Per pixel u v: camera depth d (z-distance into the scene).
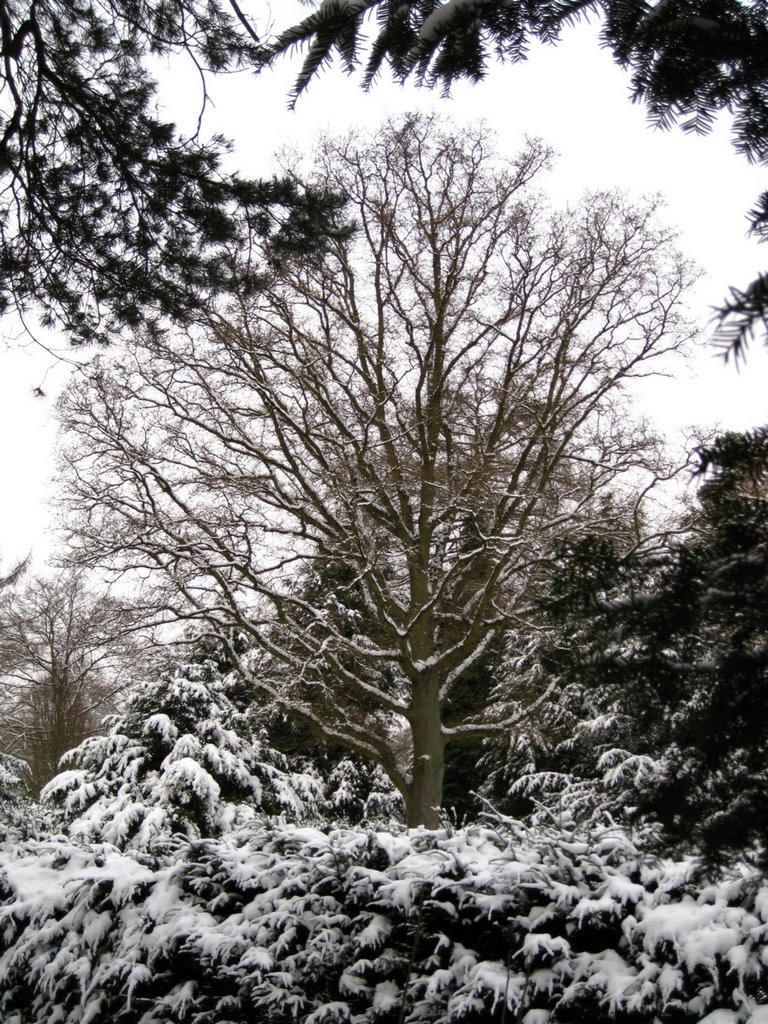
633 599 2.23
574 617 2.50
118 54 6.38
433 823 14.49
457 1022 3.69
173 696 15.09
